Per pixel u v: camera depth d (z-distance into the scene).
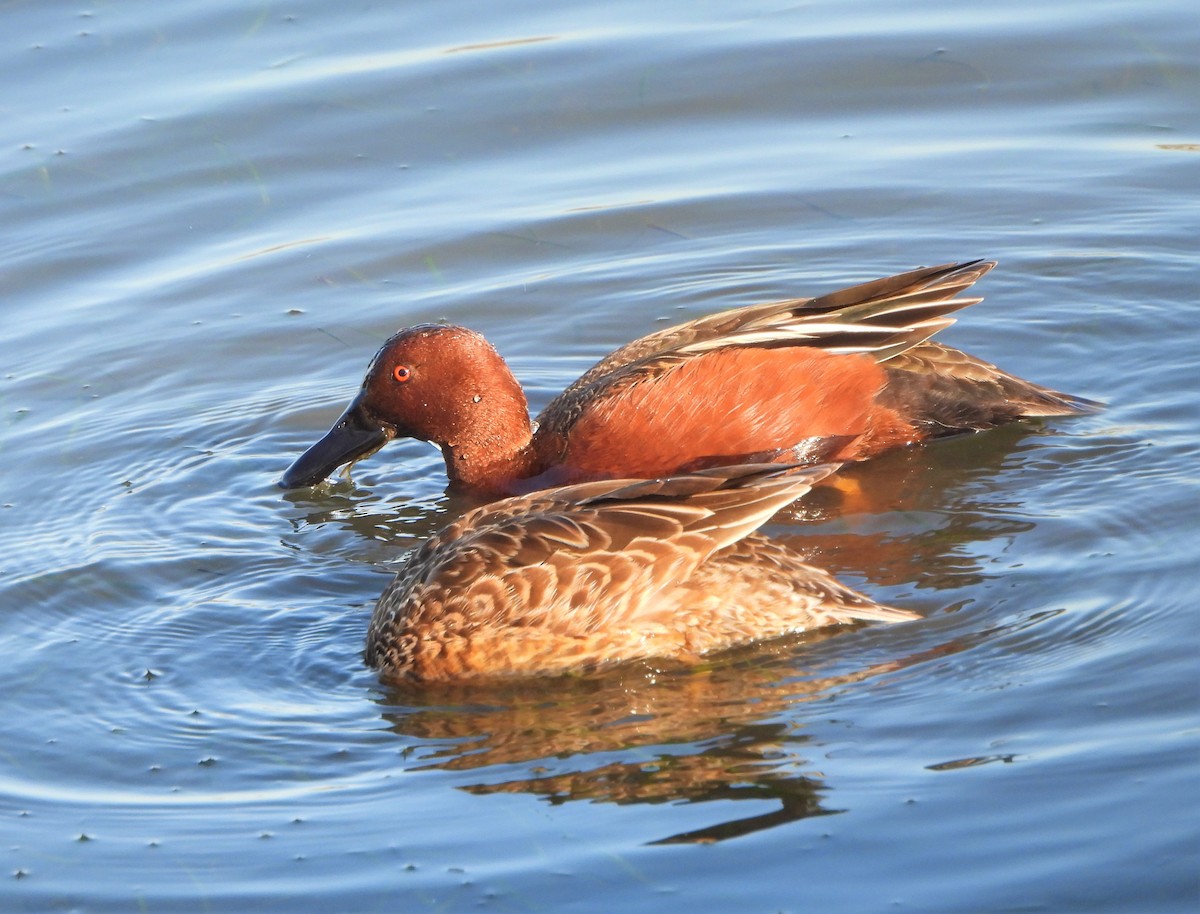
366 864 8.77
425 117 19.47
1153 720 9.44
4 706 10.62
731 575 10.87
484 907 8.33
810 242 17.41
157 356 15.96
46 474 14.14
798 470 11.12
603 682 10.63
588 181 18.48
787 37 20.69
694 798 9.11
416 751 9.90
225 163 18.72
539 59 20.36
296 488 14.12
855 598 11.01
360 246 17.55
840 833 8.66
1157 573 11.21
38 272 17.19
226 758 9.95
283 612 11.92
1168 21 20.58
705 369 13.56
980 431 14.06
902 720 9.73
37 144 18.88
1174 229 17.05
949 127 19.12
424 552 11.38
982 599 11.19
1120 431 13.76
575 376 15.58
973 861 8.36
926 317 13.74
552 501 11.46
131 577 12.45
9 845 9.12
